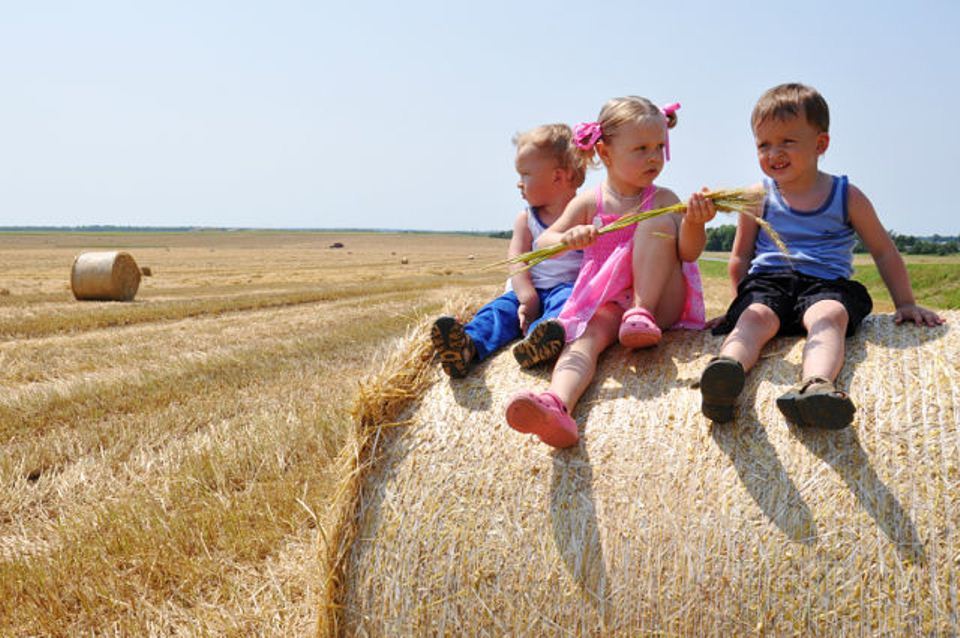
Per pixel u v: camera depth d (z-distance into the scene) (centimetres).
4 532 550
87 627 423
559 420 325
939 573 283
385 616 335
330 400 875
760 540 301
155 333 1479
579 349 369
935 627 279
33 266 5094
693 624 302
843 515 296
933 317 358
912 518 290
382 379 376
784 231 396
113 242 12450
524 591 320
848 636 286
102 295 2220
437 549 334
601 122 399
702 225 368
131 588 456
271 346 1271
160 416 831
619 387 361
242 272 4497
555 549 321
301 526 517
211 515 535
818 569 293
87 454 718
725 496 311
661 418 339
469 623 324
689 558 306
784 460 312
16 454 710
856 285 374
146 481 632
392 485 352
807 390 305
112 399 912
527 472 338
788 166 385
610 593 311
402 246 11488
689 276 407
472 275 4200
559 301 410
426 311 1831
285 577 452
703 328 408
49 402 895
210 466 641
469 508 337
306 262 6322
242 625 404
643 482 323
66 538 515
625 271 389
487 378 384
